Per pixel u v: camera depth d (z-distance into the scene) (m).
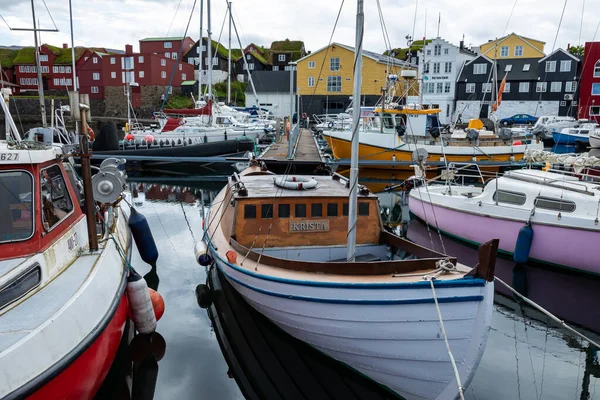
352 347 5.37
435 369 4.94
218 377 5.95
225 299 8.20
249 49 72.62
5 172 4.72
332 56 48.59
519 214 10.20
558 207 9.80
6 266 4.45
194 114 30.83
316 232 7.22
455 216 11.79
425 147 20.84
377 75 46.66
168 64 56.03
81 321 4.45
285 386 5.77
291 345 6.54
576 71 47.75
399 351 5.04
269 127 34.88
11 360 3.62
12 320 4.07
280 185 7.76
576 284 9.16
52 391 3.96
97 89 56.53
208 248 8.04
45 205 5.11
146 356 6.43
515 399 5.45
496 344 6.83
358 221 7.22
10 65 58.81
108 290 5.30
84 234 6.05
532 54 50.34
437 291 4.62
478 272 4.52
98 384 4.92
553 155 13.09
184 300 8.32
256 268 6.14
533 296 8.57
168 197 18.25
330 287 5.18
